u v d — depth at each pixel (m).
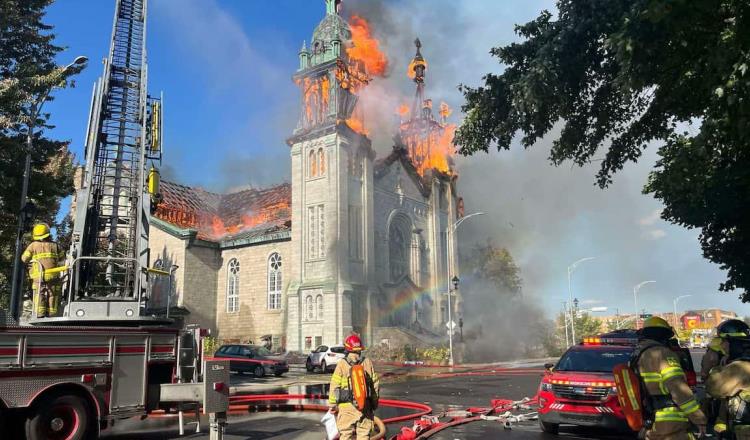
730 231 22.98
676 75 10.30
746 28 7.80
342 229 44.88
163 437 11.39
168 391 10.66
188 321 47.19
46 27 24.25
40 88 21.17
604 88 13.00
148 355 10.70
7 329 8.89
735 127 8.63
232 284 49.97
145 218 12.48
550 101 11.94
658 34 8.73
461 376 29.84
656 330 5.55
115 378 10.13
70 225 29.33
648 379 5.27
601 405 10.49
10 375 8.87
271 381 26.77
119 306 11.41
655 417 5.20
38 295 11.09
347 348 7.68
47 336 9.34
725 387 5.93
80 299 11.27
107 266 12.14
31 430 9.09
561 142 14.12
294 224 46.59
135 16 14.00
